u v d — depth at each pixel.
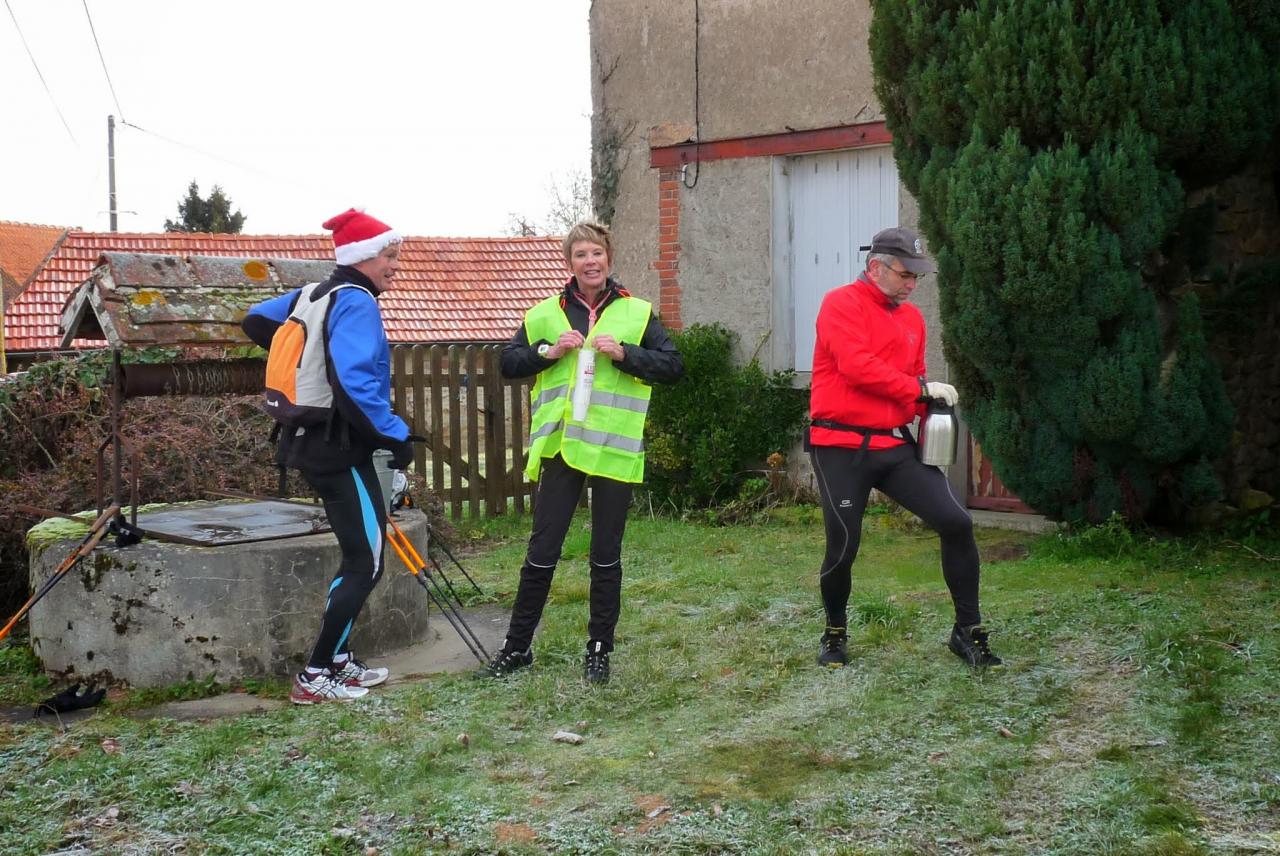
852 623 5.69
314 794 3.87
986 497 8.72
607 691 4.77
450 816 3.65
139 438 6.96
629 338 4.96
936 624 5.61
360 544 4.80
